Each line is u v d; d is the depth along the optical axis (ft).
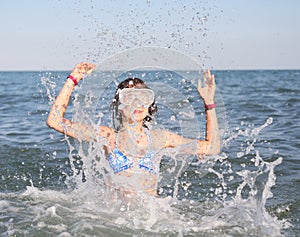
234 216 11.71
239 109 36.47
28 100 48.32
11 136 24.88
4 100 49.19
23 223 10.69
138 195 12.30
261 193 13.24
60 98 11.98
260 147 20.88
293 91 59.16
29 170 17.42
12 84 101.24
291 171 16.67
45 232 10.12
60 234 9.98
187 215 11.98
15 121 31.30
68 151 20.81
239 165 17.83
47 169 17.63
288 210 12.46
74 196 13.32
